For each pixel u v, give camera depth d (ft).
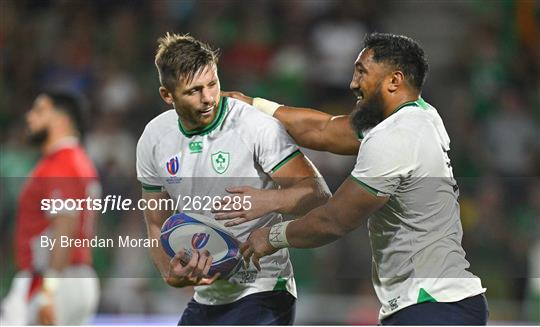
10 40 129.18
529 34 133.18
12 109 121.19
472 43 130.62
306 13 126.62
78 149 60.44
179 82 41.47
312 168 43.55
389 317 40.86
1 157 94.43
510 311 70.18
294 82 119.65
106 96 119.14
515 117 120.06
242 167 42.98
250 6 128.88
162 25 128.98
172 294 66.44
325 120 45.16
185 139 43.45
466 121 118.42
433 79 126.00
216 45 125.29
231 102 43.88
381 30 127.13
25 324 58.29
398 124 39.58
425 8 135.13
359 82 41.57
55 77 123.24
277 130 43.19
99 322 65.41
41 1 132.87
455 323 39.45
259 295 43.88
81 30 128.57
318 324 65.51
